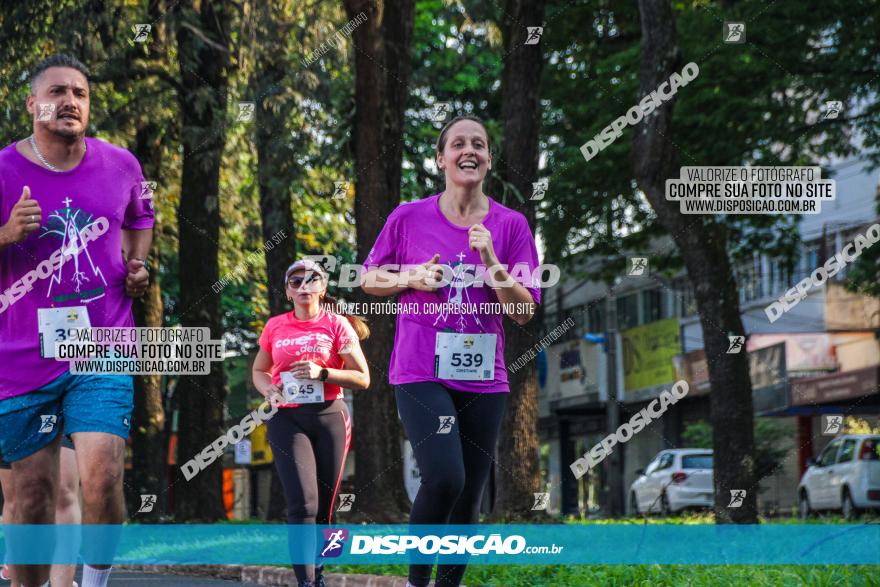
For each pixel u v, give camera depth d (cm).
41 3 1556
